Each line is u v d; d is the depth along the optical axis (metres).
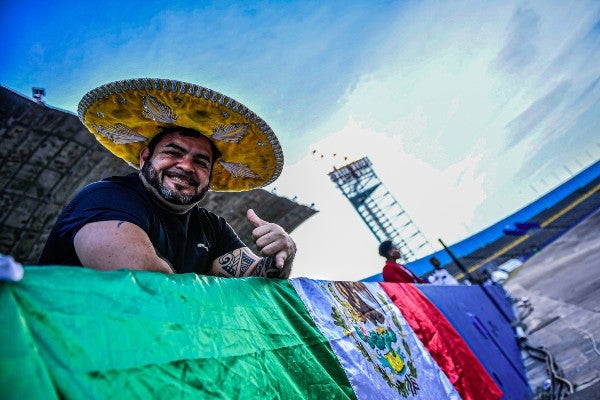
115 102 1.66
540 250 18.16
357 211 24.83
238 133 1.83
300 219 8.98
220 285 1.12
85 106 1.70
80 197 1.30
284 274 1.57
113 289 0.74
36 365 0.48
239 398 0.82
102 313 0.67
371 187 25.09
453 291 4.23
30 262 6.89
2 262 0.53
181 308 0.88
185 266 1.71
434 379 2.00
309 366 1.19
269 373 0.99
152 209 1.53
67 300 0.62
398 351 1.89
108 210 1.21
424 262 33.19
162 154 1.67
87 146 5.71
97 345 0.61
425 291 3.16
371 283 2.32
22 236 6.39
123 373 0.62
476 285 6.78
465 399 2.10
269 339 1.13
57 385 0.50
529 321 7.18
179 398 0.69
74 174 6.02
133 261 1.05
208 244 1.94
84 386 0.54
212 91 1.57
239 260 1.91
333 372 1.28
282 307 1.36
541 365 4.81
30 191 5.87
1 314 0.50
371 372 1.50
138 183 1.63
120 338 0.67
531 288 10.78
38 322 0.55
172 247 1.60
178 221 1.70
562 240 15.76
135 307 0.76
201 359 0.81
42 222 6.41
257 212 8.20
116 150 2.03
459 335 2.86
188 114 1.67
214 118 1.70
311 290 1.65
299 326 1.35
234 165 2.15
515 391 3.71
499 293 9.22
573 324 5.57
